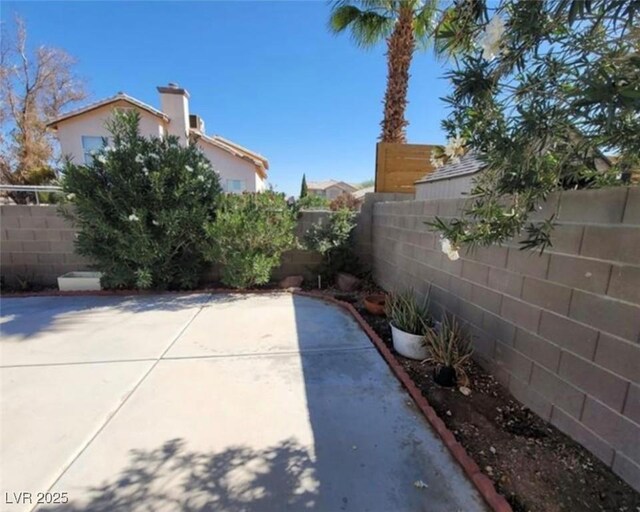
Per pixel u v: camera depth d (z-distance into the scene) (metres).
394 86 6.49
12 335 3.40
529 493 1.55
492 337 2.54
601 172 1.66
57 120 11.89
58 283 5.06
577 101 1.10
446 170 4.68
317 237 5.37
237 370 2.76
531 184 1.49
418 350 2.93
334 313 4.23
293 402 2.32
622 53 1.11
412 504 1.53
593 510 1.46
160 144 4.87
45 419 2.10
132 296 4.85
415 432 2.02
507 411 2.21
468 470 1.69
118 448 1.86
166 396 2.37
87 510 1.48
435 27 1.58
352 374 2.72
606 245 1.61
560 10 1.09
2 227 4.98
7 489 1.58
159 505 1.51
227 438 1.96
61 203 4.85
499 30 1.23
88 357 2.95
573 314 1.82
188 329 3.64
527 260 2.15
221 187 5.45
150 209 4.74
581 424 1.79
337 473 1.71
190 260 5.23
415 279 3.91
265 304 4.58
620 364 1.57
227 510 1.50
